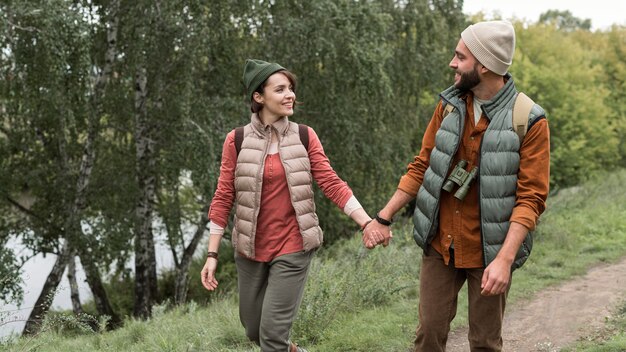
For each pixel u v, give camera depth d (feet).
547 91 68.28
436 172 9.18
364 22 40.50
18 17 31.07
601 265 25.85
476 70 8.82
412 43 49.32
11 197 44.19
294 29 39.14
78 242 40.32
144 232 43.55
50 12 30.01
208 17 36.42
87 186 41.34
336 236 48.88
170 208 44.93
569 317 18.29
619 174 68.39
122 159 43.50
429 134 9.74
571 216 37.27
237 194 10.48
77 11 32.71
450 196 9.23
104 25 39.70
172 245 45.29
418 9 49.60
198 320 17.56
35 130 41.52
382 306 18.75
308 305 16.14
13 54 31.91
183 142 36.70
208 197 36.86
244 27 38.99
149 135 40.91
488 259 8.84
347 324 16.66
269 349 10.23
